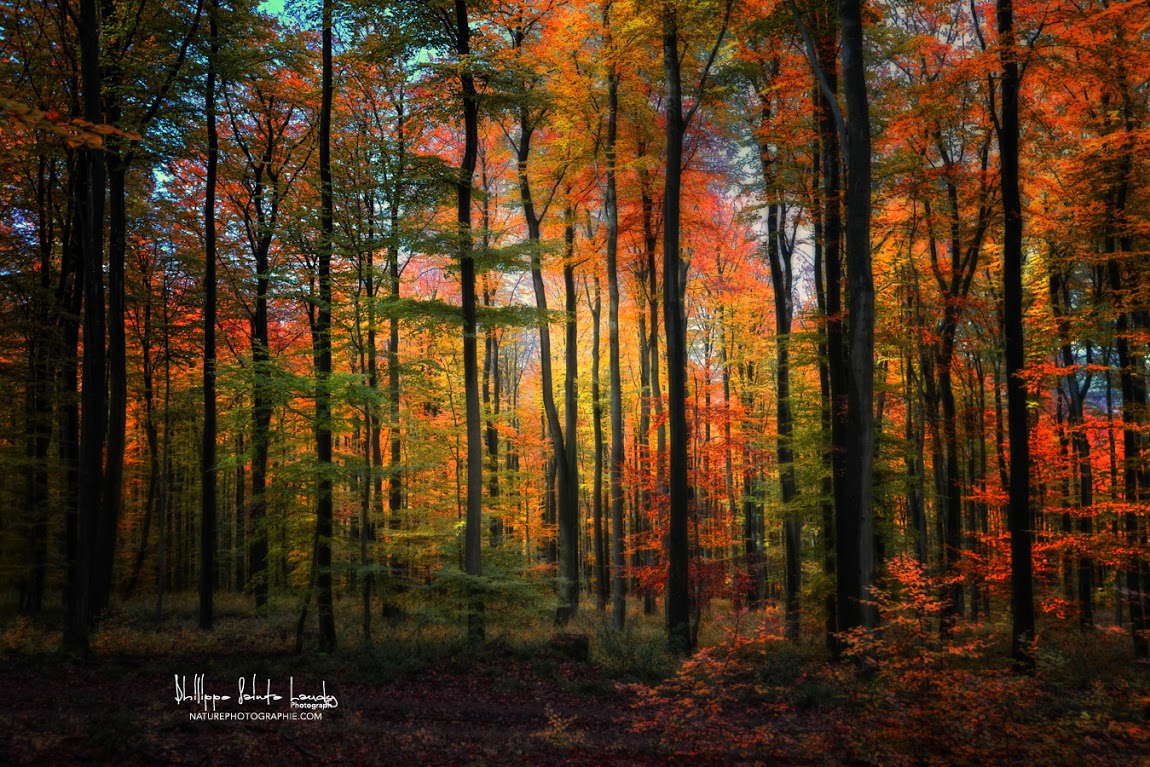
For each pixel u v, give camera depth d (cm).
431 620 1509
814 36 1509
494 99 1620
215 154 1778
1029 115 1505
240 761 781
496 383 2933
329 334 1580
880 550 1723
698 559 1795
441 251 1572
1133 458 1527
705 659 973
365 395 1426
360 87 1988
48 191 1980
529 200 2100
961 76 1412
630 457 2669
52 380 2002
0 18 1706
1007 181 1337
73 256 2050
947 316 1802
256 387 1436
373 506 1738
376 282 1903
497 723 1025
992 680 769
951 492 1803
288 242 1862
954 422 1820
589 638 1609
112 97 1583
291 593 1427
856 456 1293
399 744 892
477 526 1571
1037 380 1459
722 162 2117
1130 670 1286
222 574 3241
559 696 1183
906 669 790
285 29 2070
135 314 2359
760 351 2602
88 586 1366
